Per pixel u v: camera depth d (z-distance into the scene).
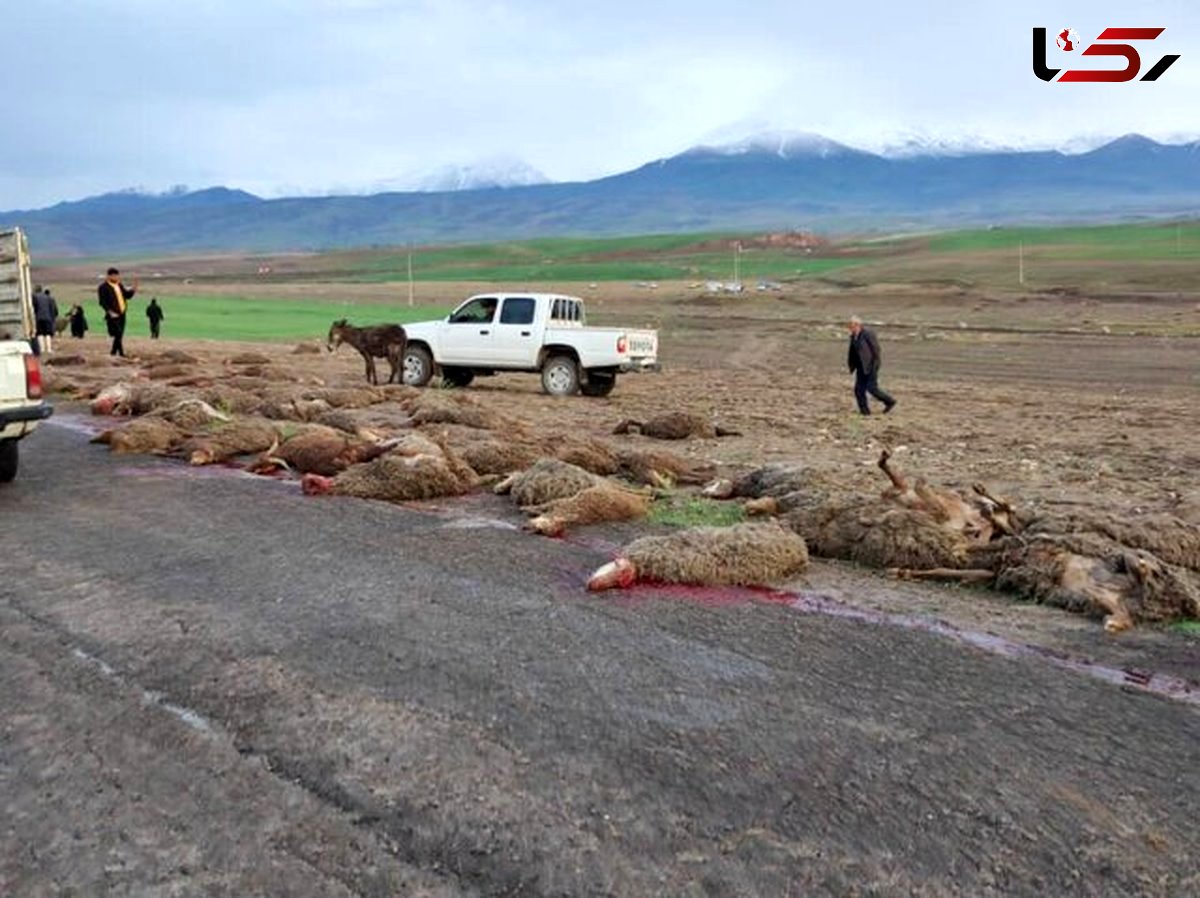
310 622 6.23
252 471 11.32
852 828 3.96
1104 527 7.45
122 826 3.98
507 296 22.52
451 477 10.11
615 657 5.70
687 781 4.31
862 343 18.41
